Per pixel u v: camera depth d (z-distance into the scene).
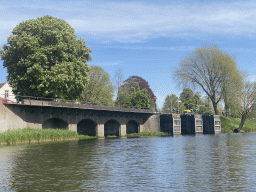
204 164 26.27
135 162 27.66
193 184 18.77
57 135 56.56
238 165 25.55
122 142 53.56
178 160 28.89
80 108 64.00
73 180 19.98
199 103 144.50
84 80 64.94
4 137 46.53
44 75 58.34
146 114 86.81
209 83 97.62
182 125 92.25
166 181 19.62
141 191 17.22
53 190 17.50
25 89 60.38
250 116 100.50
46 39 62.03
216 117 96.94
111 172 22.67
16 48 60.56
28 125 55.59
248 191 17.09
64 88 60.88
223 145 45.78
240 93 95.69
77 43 67.12
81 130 74.62
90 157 31.25
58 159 29.70
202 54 95.88
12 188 18.03
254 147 42.03
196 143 50.56
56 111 60.62
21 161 28.33
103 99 92.56
